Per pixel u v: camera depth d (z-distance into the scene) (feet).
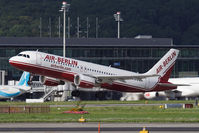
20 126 528.63
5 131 486.79
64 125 537.24
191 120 577.02
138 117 621.31
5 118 606.55
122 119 592.60
